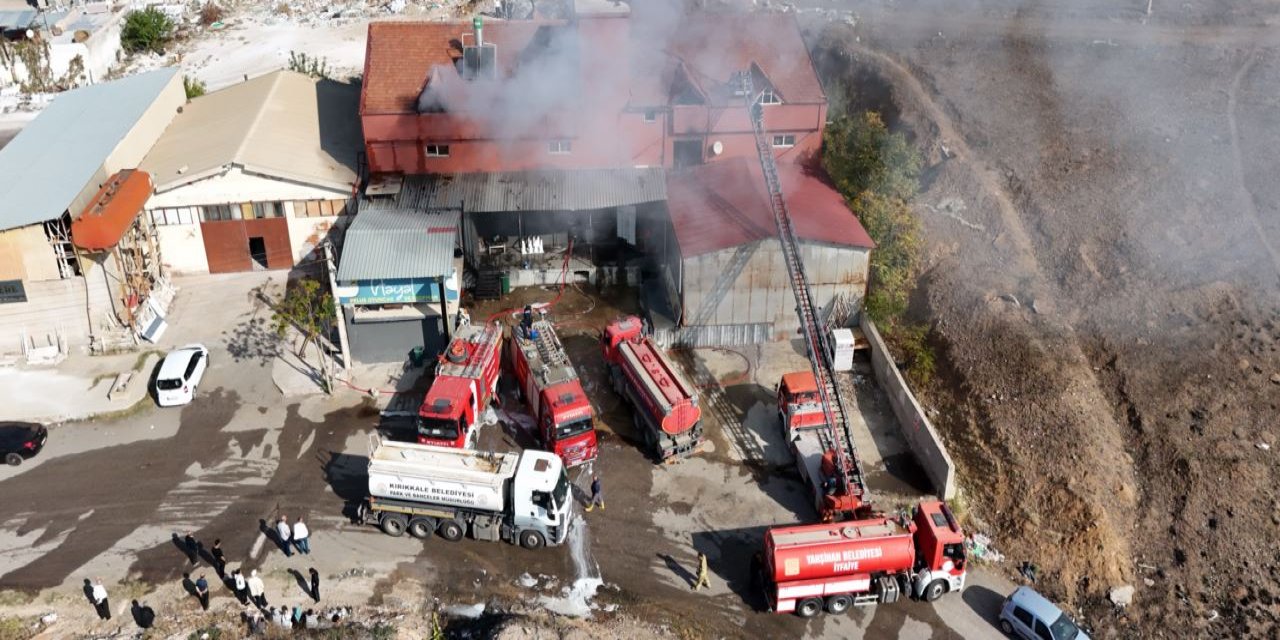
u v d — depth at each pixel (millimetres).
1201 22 57281
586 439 36719
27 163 45781
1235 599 32000
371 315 41812
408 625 31125
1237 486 34125
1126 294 40281
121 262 43281
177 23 77375
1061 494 34375
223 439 38625
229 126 50500
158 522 34875
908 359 41469
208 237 47438
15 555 33469
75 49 67625
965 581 32938
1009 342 39406
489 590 32438
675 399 36188
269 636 30719
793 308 43438
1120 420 36844
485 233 48406
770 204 43281
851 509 33406
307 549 33562
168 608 31688
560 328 44906
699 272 42000
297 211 47312
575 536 34438
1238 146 45406
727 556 33750
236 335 44125
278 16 78438
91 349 42812
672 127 47656
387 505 33812
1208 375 37031
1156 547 33594
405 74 47844
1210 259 40750
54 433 38906
